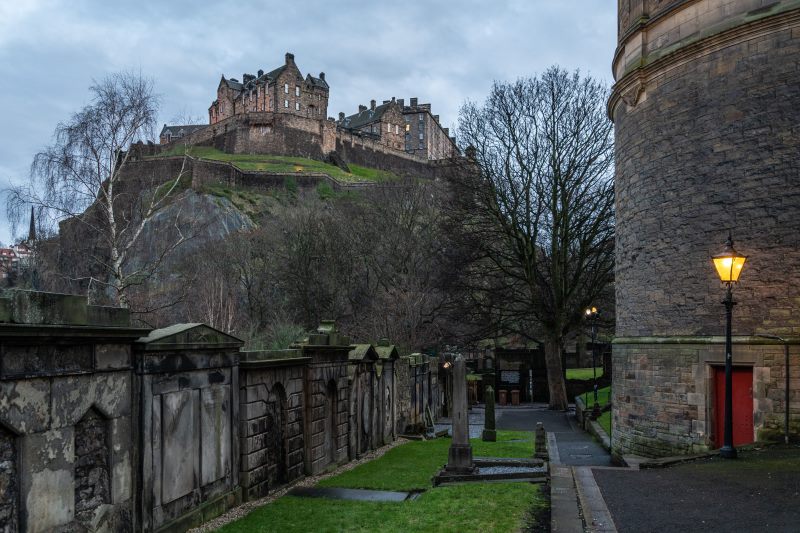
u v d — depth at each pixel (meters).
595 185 34.88
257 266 49.53
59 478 7.61
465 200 36.22
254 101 111.69
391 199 50.75
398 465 17.09
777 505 8.63
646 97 16.70
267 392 13.20
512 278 38.50
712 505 8.89
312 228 48.53
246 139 103.69
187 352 10.28
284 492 13.30
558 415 33.69
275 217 58.66
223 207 65.38
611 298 36.72
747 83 14.27
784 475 10.41
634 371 16.94
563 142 34.78
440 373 35.47
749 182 14.14
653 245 16.27
